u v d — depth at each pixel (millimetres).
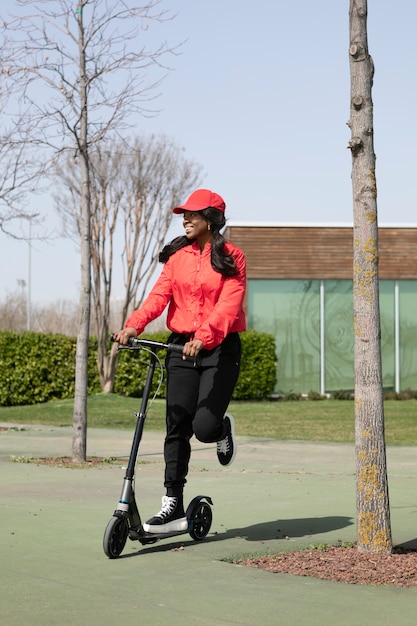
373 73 6324
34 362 27859
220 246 6512
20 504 8414
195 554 6258
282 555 6207
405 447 15430
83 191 12781
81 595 5117
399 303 32219
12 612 4766
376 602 5012
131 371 29375
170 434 6660
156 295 6621
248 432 18656
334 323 31812
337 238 31594
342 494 9281
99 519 7570
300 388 31688
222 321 6312
